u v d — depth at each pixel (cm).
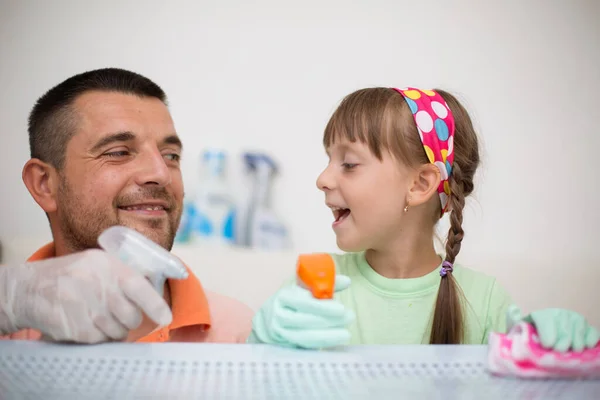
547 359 64
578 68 191
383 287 110
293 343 71
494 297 111
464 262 179
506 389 62
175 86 193
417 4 193
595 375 65
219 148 192
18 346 70
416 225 111
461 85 191
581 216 186
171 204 121
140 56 193
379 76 193
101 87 121
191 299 120
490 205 184
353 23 194
